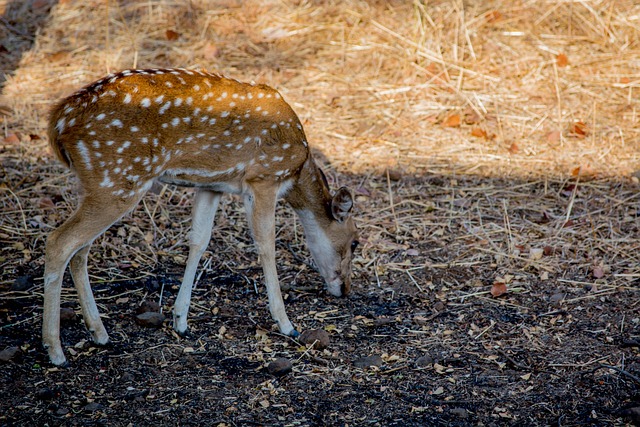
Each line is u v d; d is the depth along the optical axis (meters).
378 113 13.60
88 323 8.23
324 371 8.12
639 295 9.60
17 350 7.91
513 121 13.43
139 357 8.18
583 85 14.21
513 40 15.30
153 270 9.97
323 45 15.23
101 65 14.39
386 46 15.06
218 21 15.78
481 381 7.98
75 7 16.05
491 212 11.41
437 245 10.75
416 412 7.44
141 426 7.05
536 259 10.40
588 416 7.40
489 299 9.62
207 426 7.10
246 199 8.62
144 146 7.69
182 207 11.30
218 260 10.32
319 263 9.68
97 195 7.59
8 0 16.38
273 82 14.20
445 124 13.38
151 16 15.81
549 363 8.29
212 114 8.04
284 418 7.28
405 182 12.05
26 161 11.75
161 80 7.86
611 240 10.70
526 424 7.28
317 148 12.70
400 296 9.73
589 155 12.63
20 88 13.71
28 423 6.98
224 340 8.64
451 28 15.45
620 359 8.34
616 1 16.12
